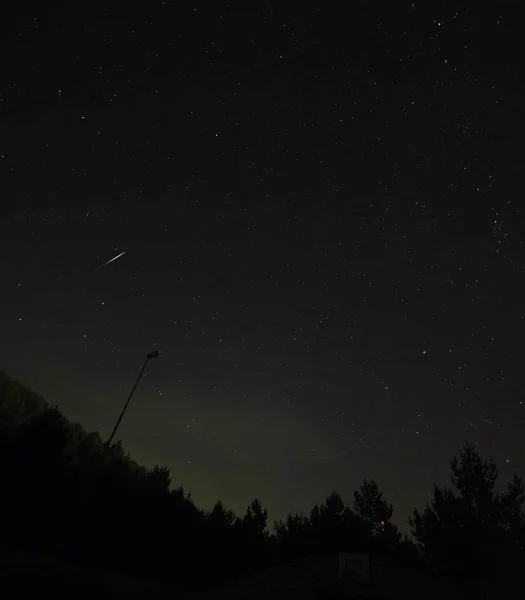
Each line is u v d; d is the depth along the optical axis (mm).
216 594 13055
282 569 15727
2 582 7496
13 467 11555
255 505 19125
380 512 20594
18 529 11094
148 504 14703
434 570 16031
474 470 17031
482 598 13734
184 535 15094
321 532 19312
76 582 8656
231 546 16562
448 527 16109
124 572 12484
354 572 14922
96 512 13000
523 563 14570
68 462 13547
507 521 15828
